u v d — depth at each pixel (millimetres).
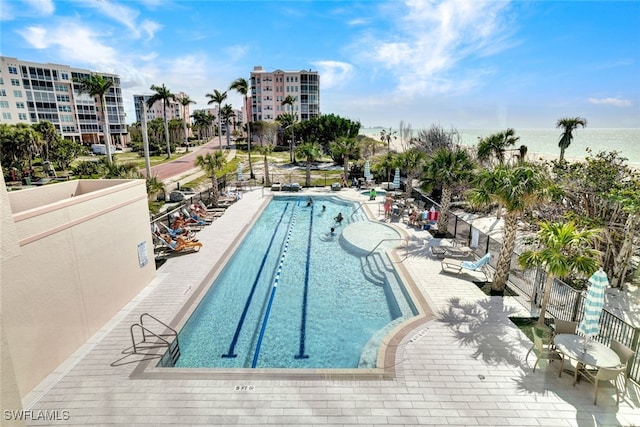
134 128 108562
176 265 14383
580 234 8859
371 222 21062
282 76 87500
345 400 6887
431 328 9484
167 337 9219
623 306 11055
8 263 6953
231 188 32469
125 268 11125
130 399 6949
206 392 7125
